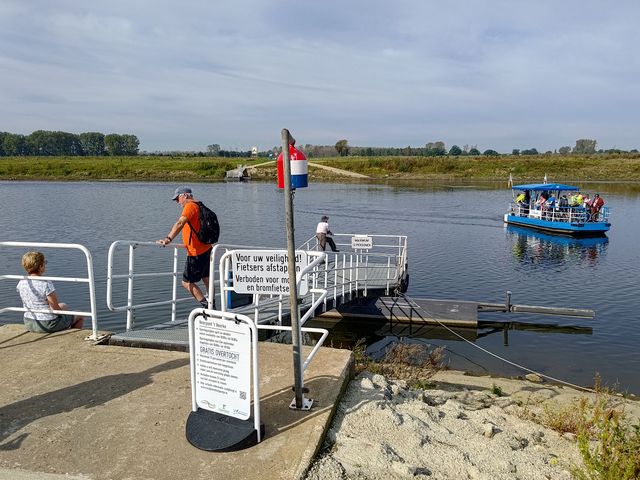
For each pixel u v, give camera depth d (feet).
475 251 84.89
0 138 580.71
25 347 18.38
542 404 26.35
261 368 16.66
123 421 13.29
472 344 43.24
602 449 14.25
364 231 105.81
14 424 13.15
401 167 306.14
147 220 117.70
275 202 162.91
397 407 16.05
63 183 251.19
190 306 49.39
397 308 48.73
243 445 12.00
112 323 44.16
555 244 91.61
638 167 277.44
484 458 13.74
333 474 11.35
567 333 45.80
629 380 34.94
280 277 14.07
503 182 251.19
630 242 93.91
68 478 11.01
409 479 11.69
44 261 20.16
